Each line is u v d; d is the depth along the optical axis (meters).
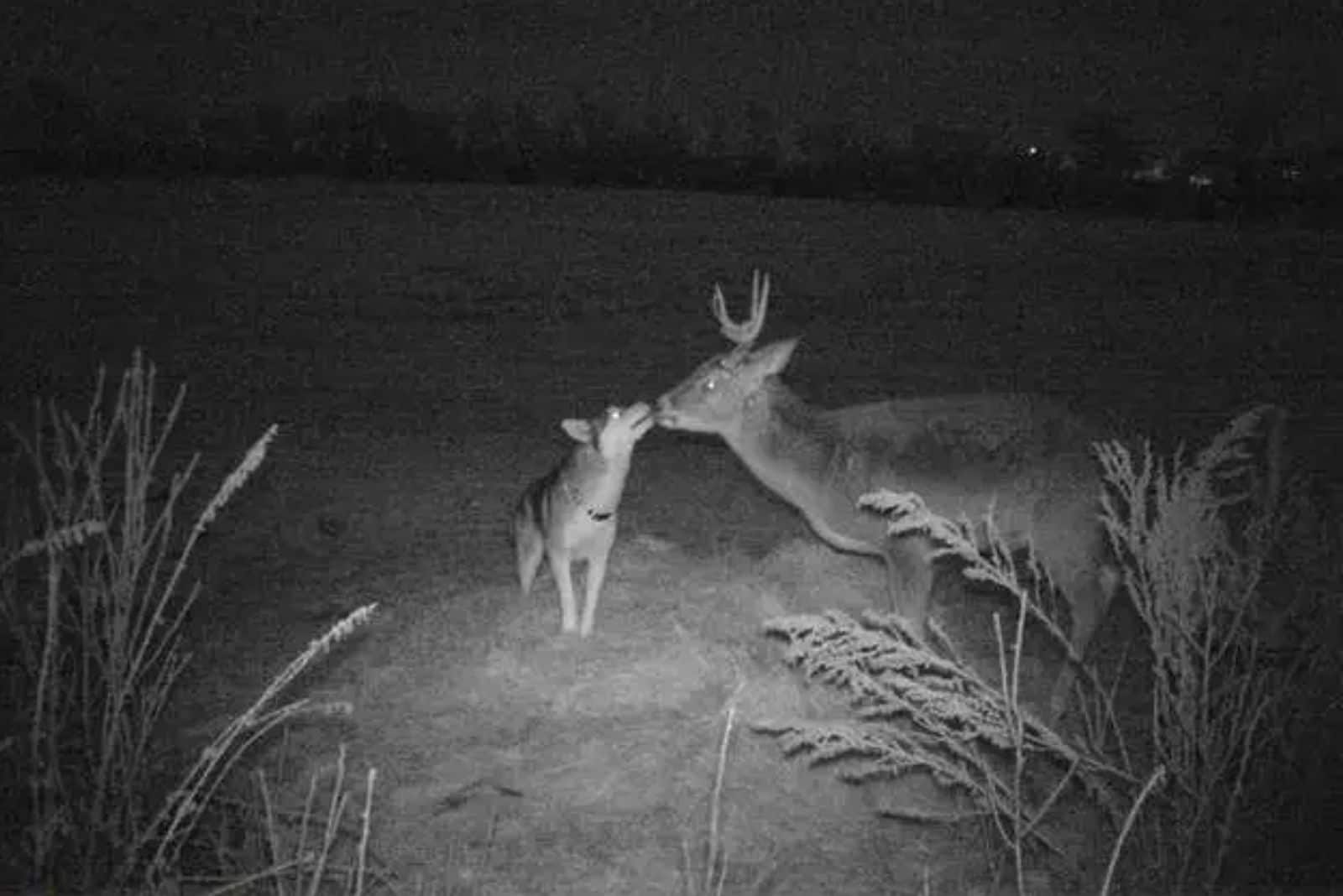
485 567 4.55
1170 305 11.73
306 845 2.77
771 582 4.33
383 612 4.12
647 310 10.87
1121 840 2.20
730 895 2.70
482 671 3.65
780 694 3.48
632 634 3.88
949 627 4.14
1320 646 3.03
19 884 2.48
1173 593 2.71
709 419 3.72
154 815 2.77
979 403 3.73
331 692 3.57
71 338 8.94
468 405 7.21
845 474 3.71
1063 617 4.20
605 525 3.78
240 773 3.10
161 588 4.27
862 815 3.06
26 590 3.83
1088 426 3.67
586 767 3.18
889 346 9.45
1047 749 2.88
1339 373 8.77
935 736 3.06
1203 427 7.01
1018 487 3.61
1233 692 2.94
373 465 5.85
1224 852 2.66
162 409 6.82
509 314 10.55
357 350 8.84
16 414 6.58
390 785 3.08
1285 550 3.24
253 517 5.04
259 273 12.45
